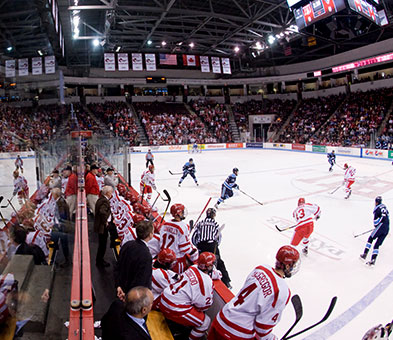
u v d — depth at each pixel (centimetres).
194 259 406
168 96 3875
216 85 4012
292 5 1444
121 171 1364
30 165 315
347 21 1508
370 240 643
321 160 2291
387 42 2750
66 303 235
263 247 734
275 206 1081
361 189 1324
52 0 922
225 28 2778
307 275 602
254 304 249
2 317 162
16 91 267
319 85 3688
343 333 436
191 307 294
